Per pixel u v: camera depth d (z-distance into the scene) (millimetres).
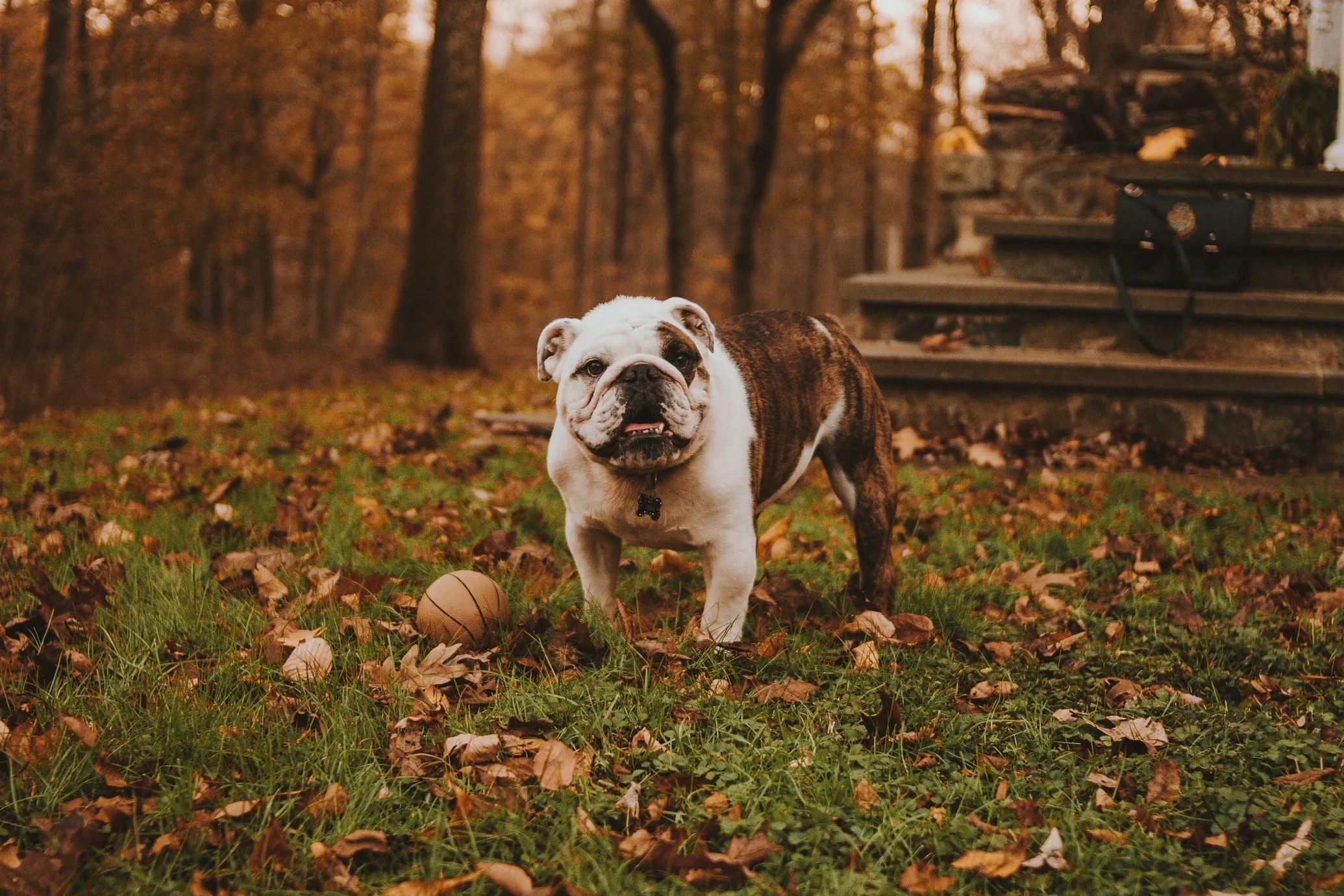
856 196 34188
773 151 18031
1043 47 14883
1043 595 4625
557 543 5141
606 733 3191
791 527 5453
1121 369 7379
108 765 2928
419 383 12633
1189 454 7160
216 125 14508
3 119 9273
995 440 7410
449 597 3832
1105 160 11078
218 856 2596
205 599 4113
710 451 3498
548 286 39719
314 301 31562
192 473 6438
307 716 3281
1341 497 6348
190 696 3275
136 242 10312
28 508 5512
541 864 2562
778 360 3922
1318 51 9156
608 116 36844
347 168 27875
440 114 15242
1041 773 3064
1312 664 3910
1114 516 5781
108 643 3793
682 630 4027
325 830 2732
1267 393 7242
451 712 3264
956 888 2516
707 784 2951
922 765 3100
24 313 9523
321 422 8539
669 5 27531
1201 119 11547
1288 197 8211
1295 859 2629
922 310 8164
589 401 3338
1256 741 3258
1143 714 3434
